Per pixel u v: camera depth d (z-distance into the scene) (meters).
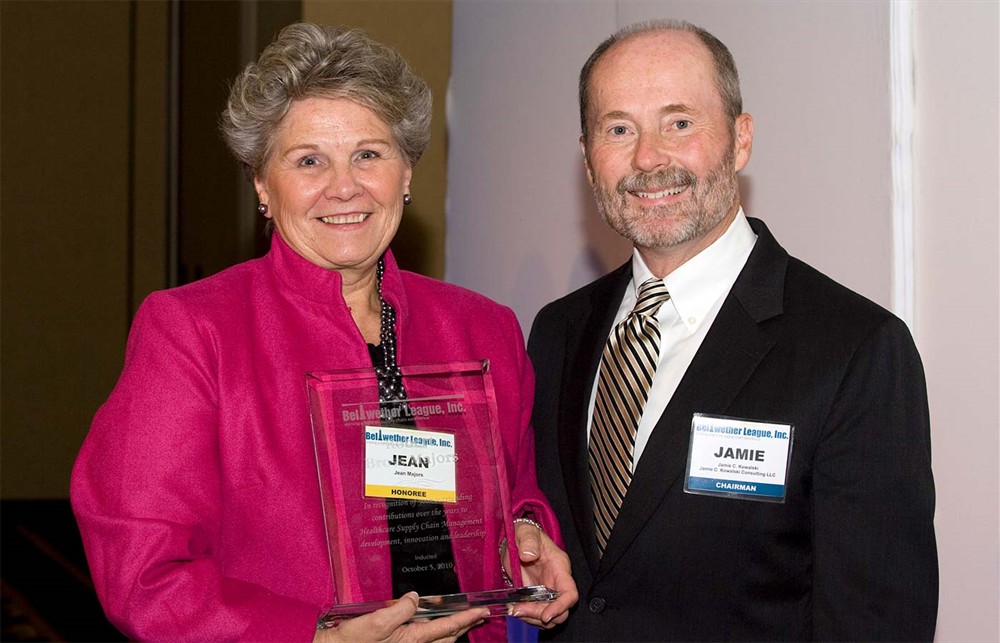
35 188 6.88
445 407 1.60
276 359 1.63
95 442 1.54
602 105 1.74
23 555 6.00
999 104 1.83
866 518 1.54
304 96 1.59
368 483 1.54
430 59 4.11
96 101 6.95
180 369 1.55
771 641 1.61
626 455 1.73
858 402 1.57
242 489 1.56
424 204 4.12
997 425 1.83
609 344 1.84
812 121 2.21
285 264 1.69
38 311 6.89
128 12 6.97
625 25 2.87
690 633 1.64
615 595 1.69
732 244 1.78
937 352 1.96
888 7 2.01
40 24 6.86
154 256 7.05
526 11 3.42
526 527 1.74
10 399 6.86
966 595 1.91
